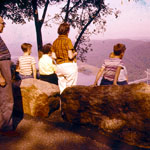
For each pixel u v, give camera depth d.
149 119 2.58
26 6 11.28
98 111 3.13
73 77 3.79
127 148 2.60
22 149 2.47
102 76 3.50
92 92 3.25
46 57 5.17
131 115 2.75
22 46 4.43
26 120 3.53
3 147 2.51
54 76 5.23
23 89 3.98
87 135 2.99
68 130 3.16
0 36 2.80
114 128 2.92
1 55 2.72
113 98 2.94
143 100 2.63
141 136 2.66
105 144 2.69
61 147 2.53
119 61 3.30
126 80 3.41
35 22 11.01
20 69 4.50
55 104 4.20
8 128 2.87
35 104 3.83
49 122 3.54
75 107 3.45
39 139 2.75
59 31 3.73
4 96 2.80
